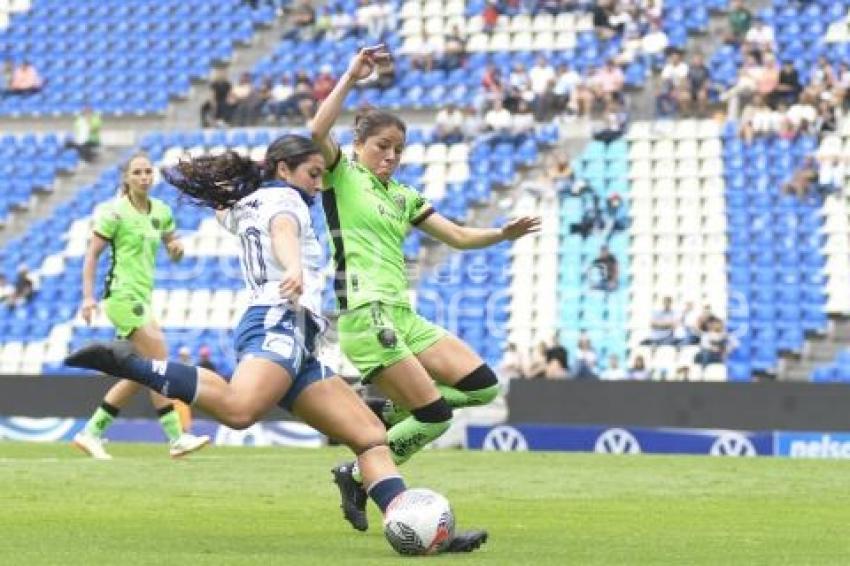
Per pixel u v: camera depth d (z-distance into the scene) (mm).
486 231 24906
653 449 56625
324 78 82500
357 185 23922
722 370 64812
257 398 18750
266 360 18891
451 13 85562
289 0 89500
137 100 87875
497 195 76500
